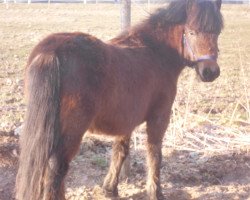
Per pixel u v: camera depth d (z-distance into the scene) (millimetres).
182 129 4977
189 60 3625
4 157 4086
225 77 7539
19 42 10383
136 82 3248
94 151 4488
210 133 5012
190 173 4180
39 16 16141
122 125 3227
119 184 4016
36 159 2760
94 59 2912
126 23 4012
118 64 3096
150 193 3711
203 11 3420
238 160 4414
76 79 2828
